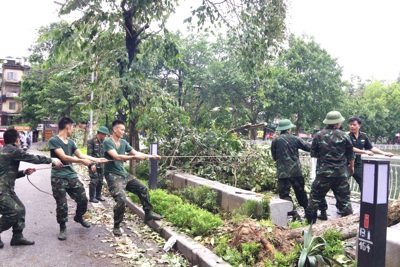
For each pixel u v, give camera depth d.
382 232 3.22
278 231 4.90
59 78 9.89
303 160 10.65
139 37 10.05
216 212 7.07
